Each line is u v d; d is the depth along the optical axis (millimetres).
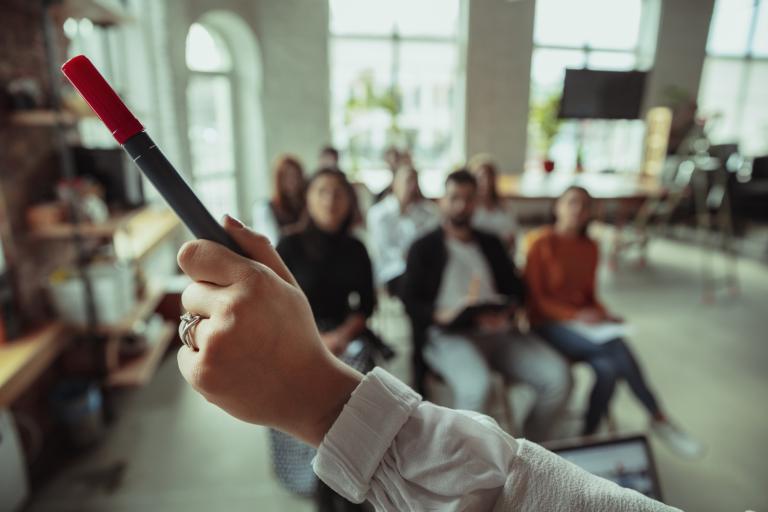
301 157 4520
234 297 201
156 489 1736
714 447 1932
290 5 3881
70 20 2127
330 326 1646
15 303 1771
